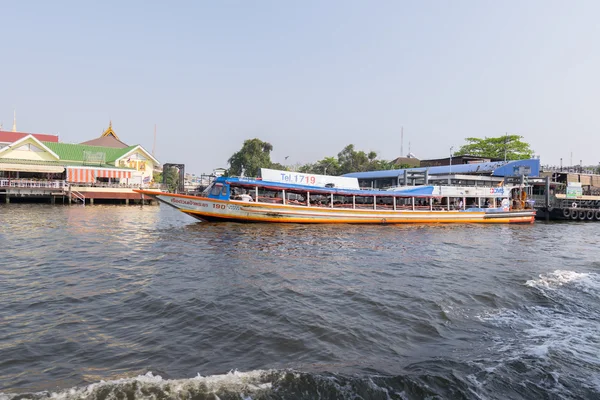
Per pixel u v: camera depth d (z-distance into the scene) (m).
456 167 53.62
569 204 45.16
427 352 6.75
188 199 24.23
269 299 9.33
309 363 6.14
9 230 20.50
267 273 12.01
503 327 8.12
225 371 5.79
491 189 33.56
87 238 18.41
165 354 6.30
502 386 5.66
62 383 5.30
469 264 14.55
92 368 5.78
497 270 13.58
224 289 10.07
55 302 8.82
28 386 5.19
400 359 6.42
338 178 28.56
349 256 15.34
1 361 5.90
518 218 34.94
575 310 9.46
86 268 12.26
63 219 26.81
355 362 6.24
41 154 48.88
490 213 33.19
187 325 7.57
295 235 20.81
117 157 53.41
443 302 9.52
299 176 26.95
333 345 6.86
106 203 47.22
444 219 31.22
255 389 5.26
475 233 25.66
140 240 18.16
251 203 24.61
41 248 15.55
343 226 26.20
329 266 13.34
